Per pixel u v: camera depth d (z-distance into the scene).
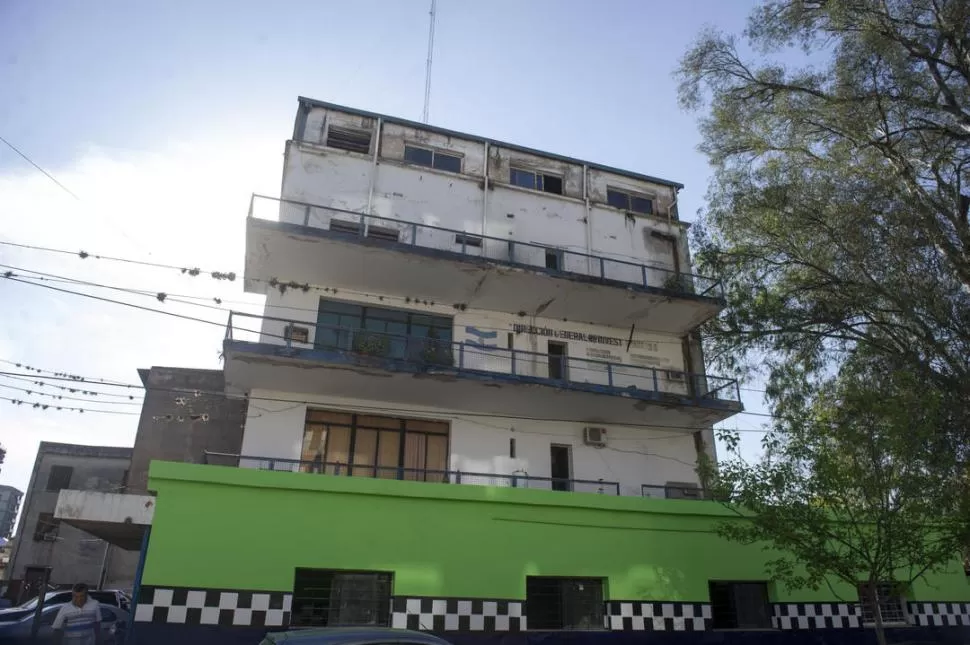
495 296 19.27
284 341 17.38
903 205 15.87
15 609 15.32
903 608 16.33
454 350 18.81
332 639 6.90
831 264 17.33
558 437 19.14
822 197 17.02
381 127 20.39
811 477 11.55
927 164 17.28
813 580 11.81
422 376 16.72
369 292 18.80
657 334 21.44
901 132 17.11
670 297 19.52
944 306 14.79
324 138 19.72
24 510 29.58
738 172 19.03
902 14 16.59
